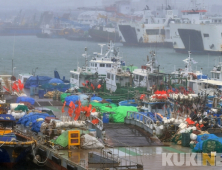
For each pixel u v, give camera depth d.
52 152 45.47
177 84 86.00
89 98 73.31
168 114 64.62
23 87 86.31
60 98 81.00
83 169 39.88
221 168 41.84
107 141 50.75
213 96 79.00
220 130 54.75
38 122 54.31
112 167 40.94
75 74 95.25
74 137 46.84
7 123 52.38
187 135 50.84
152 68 89.06
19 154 46.78
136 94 77.94
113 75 88.56
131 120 59.56
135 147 49.22
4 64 191.50
